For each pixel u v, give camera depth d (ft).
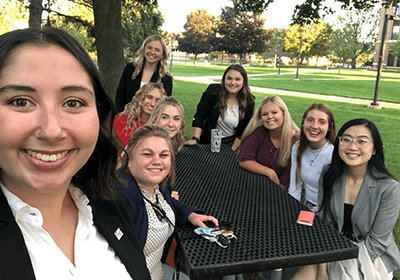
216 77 86.58
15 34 2.39
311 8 28.81
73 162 2.57
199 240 6.14
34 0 26.30
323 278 7.00
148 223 6.17
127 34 38.32
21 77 2.28
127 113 11.12
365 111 38.81
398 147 22.75
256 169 10.32
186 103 39.17
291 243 6.11
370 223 7.39
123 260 3.18
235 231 6.53
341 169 7.81
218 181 9.55
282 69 157.28
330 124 9.46
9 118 2.28
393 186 7.29
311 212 7.39
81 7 36.81
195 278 5.30
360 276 6.88
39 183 2.43
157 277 6.64
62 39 2.47
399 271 9.27
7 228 2.49
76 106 2.52
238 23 140.15
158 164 6.25
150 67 14.90
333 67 194.80
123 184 4.15
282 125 10.37
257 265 5.53
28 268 2.46
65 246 2.92
